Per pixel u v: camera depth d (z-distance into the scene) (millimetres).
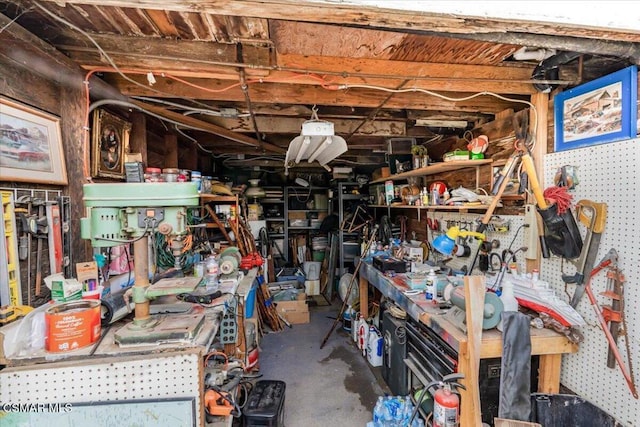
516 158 1924
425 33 1097
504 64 1771
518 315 1502
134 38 1500
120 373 1127
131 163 2055
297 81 1709
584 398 1593
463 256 2596
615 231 1462
